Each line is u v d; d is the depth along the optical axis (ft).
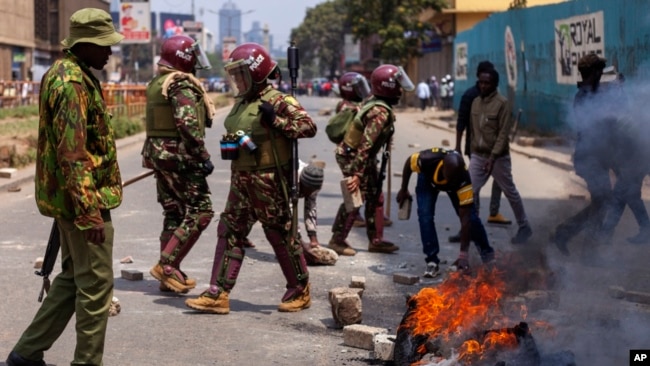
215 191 46.32
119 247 30.99
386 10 166.09
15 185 47.60
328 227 35.68
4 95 122.52
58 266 27.45
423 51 190.19
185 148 23.77
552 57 77.10
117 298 23.70
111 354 18.86
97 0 274.57
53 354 18.61
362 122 28.07
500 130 31.48
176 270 24.38
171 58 23.93
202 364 18.30
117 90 109.29
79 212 15.10
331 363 18.38
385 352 18.24
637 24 56.13
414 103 186.80
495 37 102.68
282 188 21.91
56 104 15.06
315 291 24.98
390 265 28.50
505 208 41.22
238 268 22.43
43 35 232.12
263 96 21.84
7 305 22.67
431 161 26.16
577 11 69.36
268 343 19.85
